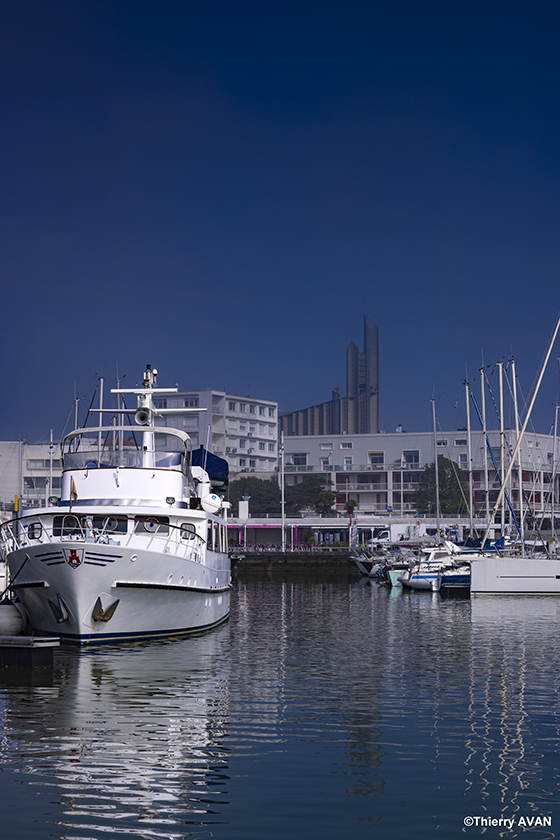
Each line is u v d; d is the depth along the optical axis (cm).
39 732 1673
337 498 15762
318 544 12119
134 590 2662
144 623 2816
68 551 2530
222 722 1781
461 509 13150
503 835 1181
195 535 3031
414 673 2423
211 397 16425
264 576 9838
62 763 1471
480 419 8644
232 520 12338
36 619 2775
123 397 3762
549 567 5372
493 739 1658
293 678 2317
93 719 1783
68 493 3050
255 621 4097
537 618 4128
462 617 4222
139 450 3138
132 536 2798
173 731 1695
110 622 2703
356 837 1171
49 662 2350
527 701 2017
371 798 1320
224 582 3781
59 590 2592
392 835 1181
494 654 2844
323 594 6512
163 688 2133
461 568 6550
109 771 1433
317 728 1736
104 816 1238
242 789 1353
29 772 1419
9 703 1933
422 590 6825
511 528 8150
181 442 3388
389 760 1518
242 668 2470
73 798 1306
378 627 3769
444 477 13662
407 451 15675
